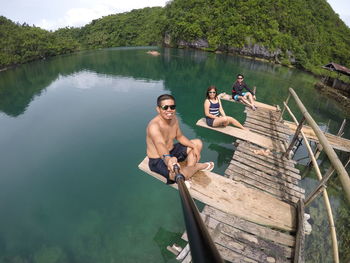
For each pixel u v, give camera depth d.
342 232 4.80
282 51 44.53
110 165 6.99
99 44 84.88
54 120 10.69
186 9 62.88
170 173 2.81
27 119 10.88
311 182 6.78
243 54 50.16
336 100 16.97
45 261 4.22
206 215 3.42
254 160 4.99
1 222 5.03
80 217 5.13
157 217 5.11
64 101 13.62
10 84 19.31
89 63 30.44
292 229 3.09
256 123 7.11
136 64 28.42
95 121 10.52
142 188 5.95
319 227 4.90
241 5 52.12
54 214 5.22
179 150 3.43
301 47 45.25
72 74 22.45
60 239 4.64
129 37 85.31
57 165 7.04
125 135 9.12
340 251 4.32
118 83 18.23
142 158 7.40
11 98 14.74
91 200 5.61
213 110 6.34
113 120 10.67
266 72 27.50
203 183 3.69
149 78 20.22
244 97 8.88
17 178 6.45
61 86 17.36
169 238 4.62
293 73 31.83
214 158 7.26
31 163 7.16
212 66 28.36
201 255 0.43
